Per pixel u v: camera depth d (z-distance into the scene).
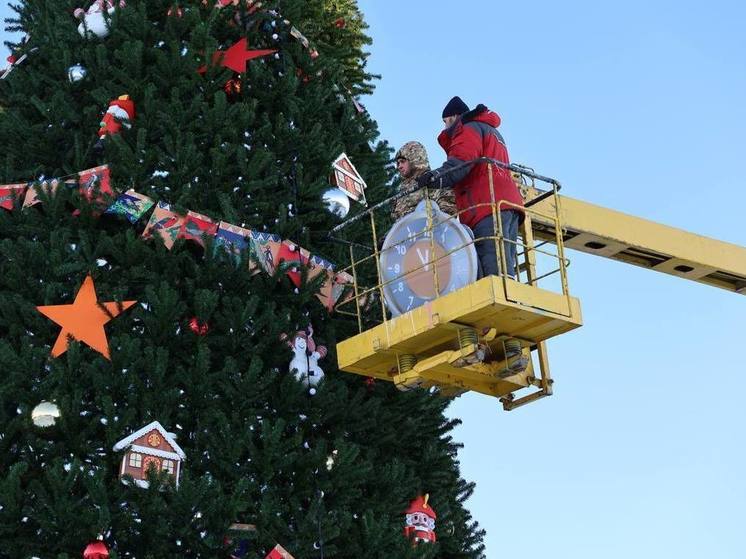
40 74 13.65
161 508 10.63
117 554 10.46
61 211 12.28
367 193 13.99
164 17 14.13
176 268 12.22
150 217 12.36
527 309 11.00
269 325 12.09
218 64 13.48
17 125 13.11
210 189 12.82
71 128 13.29
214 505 10.74
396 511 11.98
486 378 12.04
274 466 11.33
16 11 14.56
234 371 11.72
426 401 12.78
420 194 13.12
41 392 11.14
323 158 13.48
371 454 12.15
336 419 12.11
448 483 12.90
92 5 14.09
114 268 12.09
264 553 11.12
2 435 11.02
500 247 11.21
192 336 11.87
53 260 11.87
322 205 13.27
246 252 12.36
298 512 11.31
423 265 11.49
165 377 11.72
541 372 12.47
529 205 12.23
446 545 12.59
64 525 10.46
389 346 11.53
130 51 13.23
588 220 16.38
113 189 12.27
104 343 11.50
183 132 13.01
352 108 14.56
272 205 13.06
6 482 10.47
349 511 11.78
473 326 11.24
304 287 12.54
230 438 11.30
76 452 11.00
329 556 11.44
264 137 13.36
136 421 11.27
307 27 15.44
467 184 11.92
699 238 17.28
